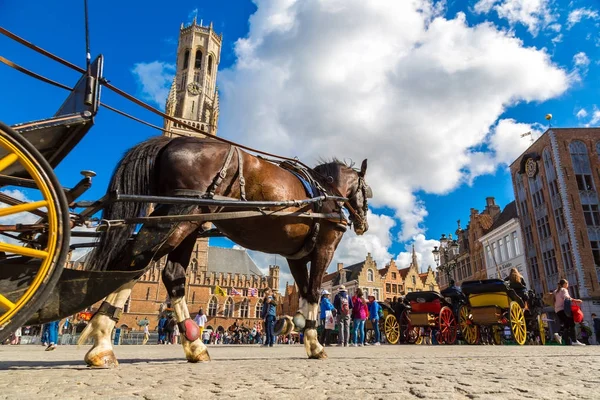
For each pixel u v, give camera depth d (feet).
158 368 12.88
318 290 18.42
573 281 113.70
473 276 168.14
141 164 13.73
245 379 10.45
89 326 12.64
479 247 165.68
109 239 12.44
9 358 21.33
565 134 125.08
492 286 44.52
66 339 80.94
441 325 49.98
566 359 18.15
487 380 10.59
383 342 60.59
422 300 51.75
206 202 13.05
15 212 8.74
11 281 9.54
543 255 127.85
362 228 22.56
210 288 246.68
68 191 10.32
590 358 18.84
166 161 13.88
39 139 10.34
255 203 14.28
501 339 52.54
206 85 290.97
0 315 8.45
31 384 9.12
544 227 128.36
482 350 29.50
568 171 120.78
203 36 304.30
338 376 11.29
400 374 11.87
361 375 11.57
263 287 259.60
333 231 18.43
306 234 17.44
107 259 12.30
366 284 211.82
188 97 282.36
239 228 15.88
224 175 14.52
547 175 126.72
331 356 21.38
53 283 8.96
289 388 9.08
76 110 11.06
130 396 7.80
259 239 16.39
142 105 13.07
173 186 13.70
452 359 18.25
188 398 7.71
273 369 13.07
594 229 115.03
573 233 114.42
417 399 7.85
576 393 8.63
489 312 44.21
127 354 26.53
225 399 7.65
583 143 124.26
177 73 295.28
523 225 138.51
